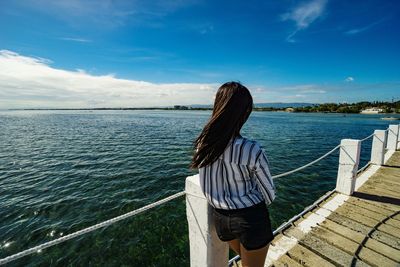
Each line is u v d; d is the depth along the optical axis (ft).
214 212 5.94
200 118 243.81
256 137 82.89
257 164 4.84
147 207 7.01
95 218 24.84
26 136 92.22
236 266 10.43
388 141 30.76
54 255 18.97
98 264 17.94
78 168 43.78
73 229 22.88
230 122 4.81
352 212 14.60
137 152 57.77
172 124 155.84
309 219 13.98
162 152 57.41
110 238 20.81
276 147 62.28
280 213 23.48
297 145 65.67
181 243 19.93
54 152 58.95
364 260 10.50
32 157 53.52
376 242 11.68
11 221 24.41
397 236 12.13
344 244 11.60
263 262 5.58
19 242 21.06
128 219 23.79
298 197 27.27
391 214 14.25
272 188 5.17
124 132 104.94
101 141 77.10
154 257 18.37
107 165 45.57
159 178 37.19
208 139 4.92
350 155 16.62
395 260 10.46
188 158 50.83
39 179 37.68
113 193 31.35
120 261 18.12
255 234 5.21
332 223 13.46
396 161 25.20
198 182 6.98
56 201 28.99
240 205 5.17
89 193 31.40
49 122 187.11
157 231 21.68
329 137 83.51
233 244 6.26
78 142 75.10
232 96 4.91
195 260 7.61
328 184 31.68
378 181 19.57
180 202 27.61
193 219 7.31
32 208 27.14
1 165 46.57
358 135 89.45
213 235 7.04
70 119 238.68
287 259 10.78
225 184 5.21
